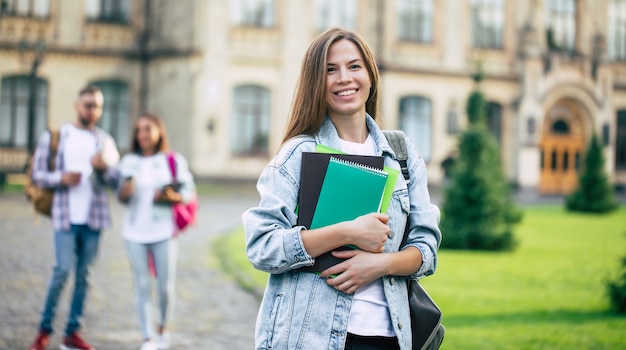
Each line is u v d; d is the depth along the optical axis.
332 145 2.85
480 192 13.95
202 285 9.55
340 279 2.63
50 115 28.02
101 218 6.45
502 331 6.92
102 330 7.17
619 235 16.38
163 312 6.54
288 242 2.61
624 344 6.39
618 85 34.94
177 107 28.00
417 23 30.98
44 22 27.91
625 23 35.22
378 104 3.08
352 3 29.66
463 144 14.59
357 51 2.91
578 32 33.81
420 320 2.82
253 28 28.25
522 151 32.28
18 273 10.08
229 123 28.00
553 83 32.91
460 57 31.56
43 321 6.24
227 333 7.10
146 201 6.45
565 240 15.39
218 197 25.23
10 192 23.81
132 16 28.73
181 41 27.97
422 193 2.94
